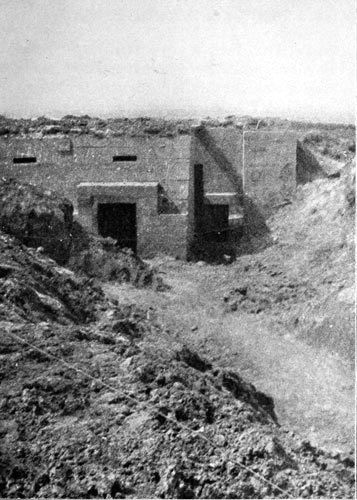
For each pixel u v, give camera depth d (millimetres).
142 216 22250
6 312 10680
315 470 8422
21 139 23453
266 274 19484
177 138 23234
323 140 25234
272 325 16156
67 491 7160
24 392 8516
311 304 16094
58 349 9742
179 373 9719
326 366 14008
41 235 18281
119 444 7832
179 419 8484
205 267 21250
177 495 7297
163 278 20047
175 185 22734
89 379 9031
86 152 23234
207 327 16031
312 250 19766
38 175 23312
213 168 24234
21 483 7230
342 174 22312
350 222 19531
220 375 11359
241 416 9109
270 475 7750
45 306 11859
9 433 7914
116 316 13594
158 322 16000
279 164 23719
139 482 7375
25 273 12938
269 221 23281
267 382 13383
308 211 22250
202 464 7730
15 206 18453
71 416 8320
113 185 22375
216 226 24125
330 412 12172
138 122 24656
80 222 22516
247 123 26312
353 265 17344
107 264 18984
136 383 9039
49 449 7695
